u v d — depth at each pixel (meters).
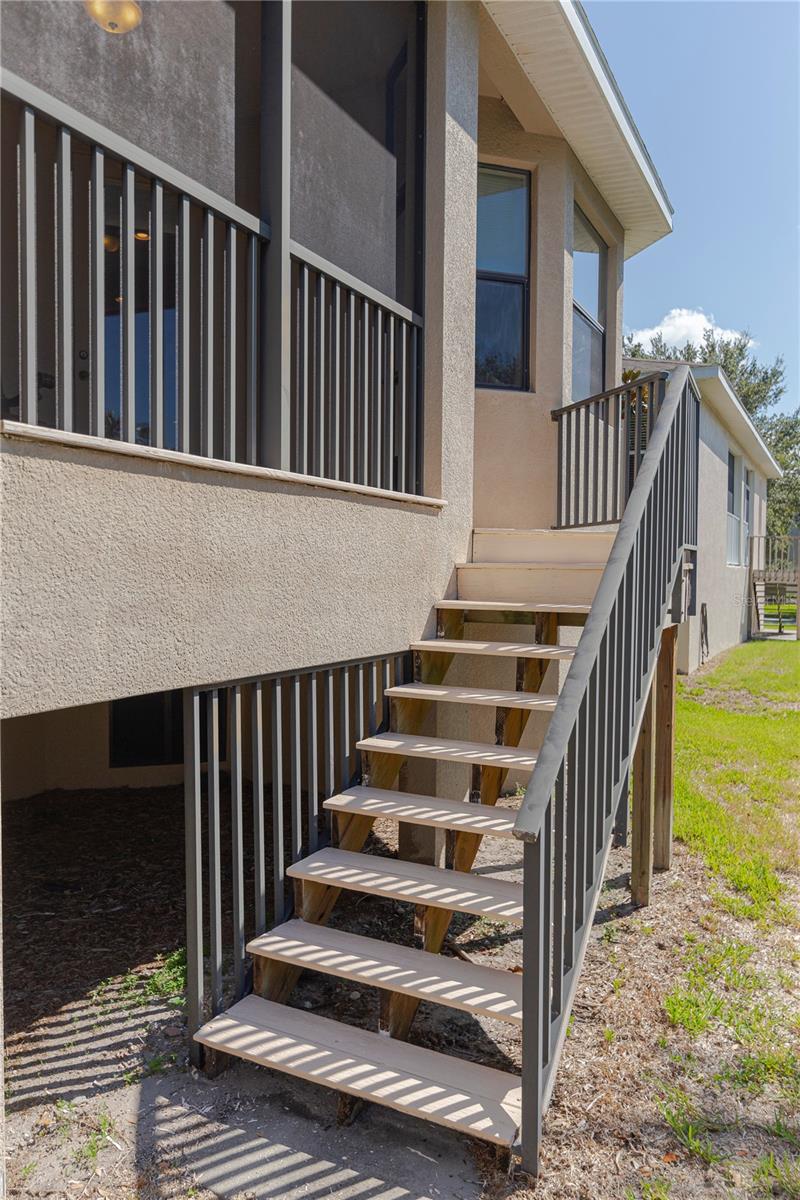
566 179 5.70
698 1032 2.79
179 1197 2.00
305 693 5.36
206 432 2.54
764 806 5.43
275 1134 2.24
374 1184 2.04
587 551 4.02
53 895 3.94
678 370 4.04
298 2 3.31
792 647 14.95
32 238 1.94
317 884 2.91
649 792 3.87
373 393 3.61
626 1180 2.08
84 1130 2.24
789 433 32.62
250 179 2.97
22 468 1.79
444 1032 2.81
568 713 2.13
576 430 5.29
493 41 4.62
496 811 2.90
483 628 5.49
